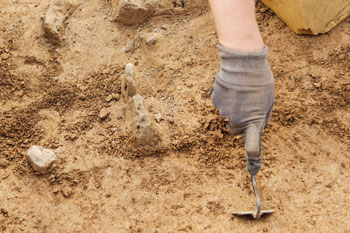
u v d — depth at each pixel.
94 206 1.52
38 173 1.57
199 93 1.72
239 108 1.21
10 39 1.87
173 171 1.57
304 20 1.82
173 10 1.92
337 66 1.79
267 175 1.56
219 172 1.57
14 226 1.49
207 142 1.62
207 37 1.86
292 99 1.71
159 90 1.74
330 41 1.85
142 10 1.88
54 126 1.67
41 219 1.51
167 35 1.87
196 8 1.93
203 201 1.52
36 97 1.74
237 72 1.19
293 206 1.50
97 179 1.57
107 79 1.77
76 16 1.92
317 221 1.48
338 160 1.59
